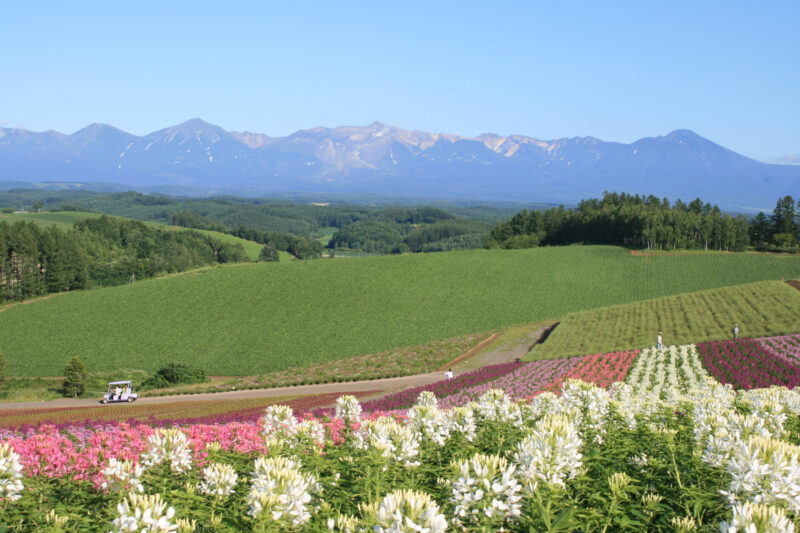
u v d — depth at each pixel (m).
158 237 158.50
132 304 90.06
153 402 45.88
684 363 40.94
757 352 42.84
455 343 65.06
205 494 8.62
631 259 114.50
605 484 8.35
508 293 93.62
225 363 67.12
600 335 60.16
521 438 11.02
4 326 82.31
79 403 47.50
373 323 80.12
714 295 73.12
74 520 8.60
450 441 10.93
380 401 35.81
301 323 81.25
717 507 7.32
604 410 11.90
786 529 5.61
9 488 8.42
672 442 9.80
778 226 133.88
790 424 12.60
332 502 8.20
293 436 11.30
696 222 129.75
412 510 5.62
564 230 166.25
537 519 6.71
